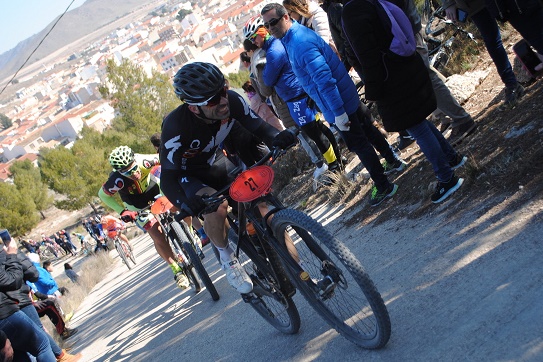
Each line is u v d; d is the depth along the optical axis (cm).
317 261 335
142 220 668
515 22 445
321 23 645
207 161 388
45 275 927
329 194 668
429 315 311
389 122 427
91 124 14850
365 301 341
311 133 652
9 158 18512
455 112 505
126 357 598
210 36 19238
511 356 244
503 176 391
